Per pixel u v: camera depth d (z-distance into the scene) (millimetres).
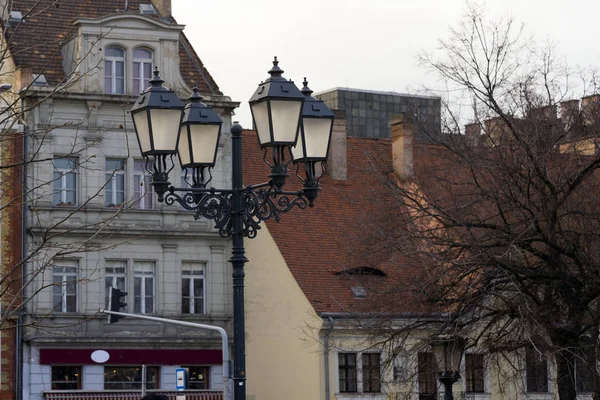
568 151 47156
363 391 68188
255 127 25844
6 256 64000
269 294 70125
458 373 38844
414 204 49781
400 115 75875
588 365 43969
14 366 64000
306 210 74375
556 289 44219
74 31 68250
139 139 25328
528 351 49031
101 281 67000
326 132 26562
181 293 68875
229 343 69250
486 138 47094
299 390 67938
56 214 65812
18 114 25297
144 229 68000
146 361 67125
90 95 67188
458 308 45219
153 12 74312
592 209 45281
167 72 70250
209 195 25672
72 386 65688
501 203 44688
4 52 26797
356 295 69625
